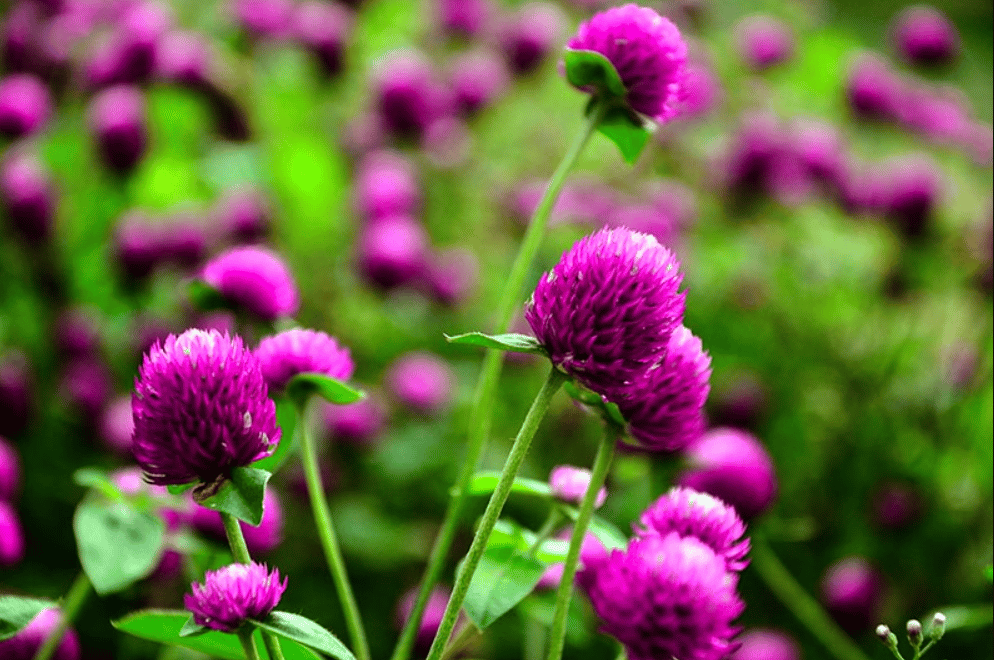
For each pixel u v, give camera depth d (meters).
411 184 0.89
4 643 0.49
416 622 0.48
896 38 1.13
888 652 0.67
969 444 0.78
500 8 1.24
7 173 0.81
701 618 0.41
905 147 1.10
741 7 1.34
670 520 0.45
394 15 1.20
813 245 0.95
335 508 0.70
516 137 1.07
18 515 0.69
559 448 0.78
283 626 0.42
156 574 0.56
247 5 1.04
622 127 0.50
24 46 0.94
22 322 0.82
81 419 0.73
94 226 0.88
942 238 0.88
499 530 0.48
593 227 0.91
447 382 0.79
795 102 1.17
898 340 0.89
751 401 0.78
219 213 0.86
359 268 0.83
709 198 1.00
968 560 0.71
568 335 0.42
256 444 0.43
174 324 0.77
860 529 0.74
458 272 0.89
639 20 0.50
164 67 0.89
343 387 0.48
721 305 0.89
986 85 1.51
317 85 1.04
